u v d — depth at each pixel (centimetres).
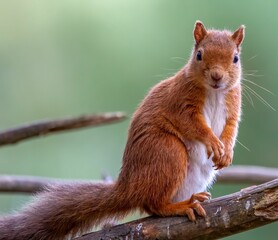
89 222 777
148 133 766
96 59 1608
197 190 820
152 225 724
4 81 1716
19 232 771
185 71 802
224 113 820
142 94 1524
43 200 788
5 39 1742
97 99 1594
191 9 1482
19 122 1688
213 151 766
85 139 1602
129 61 1551
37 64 1700
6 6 1738
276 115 1366
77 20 1661
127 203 756
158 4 1533
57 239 777
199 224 710
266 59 1388
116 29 1588
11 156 1616
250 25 1407
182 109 782
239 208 694
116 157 1570
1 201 1484
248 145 1366
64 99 1650
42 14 1719
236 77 802
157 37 1518
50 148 1612
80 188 782
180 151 758
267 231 1284
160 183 746
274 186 681
